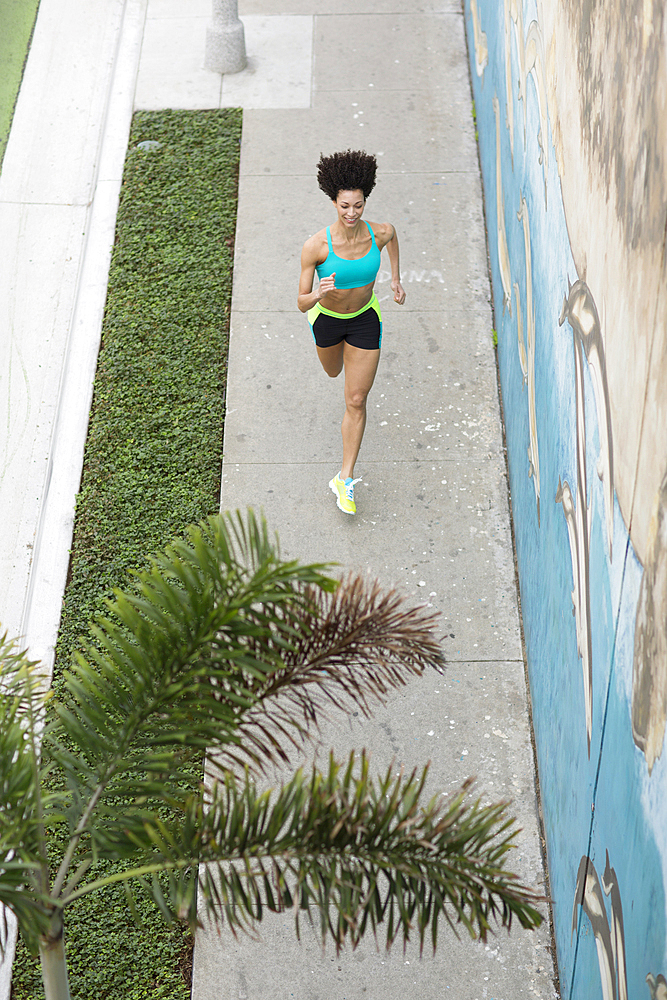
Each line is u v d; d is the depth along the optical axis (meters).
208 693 3.12
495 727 5.84
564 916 4.77
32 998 4.86
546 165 5.09
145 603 3.09
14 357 7.89
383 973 4.95
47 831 5.20
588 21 3.91
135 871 3.09
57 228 8.86
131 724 3.16
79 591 6.43
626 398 3.30
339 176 5.69
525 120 5.93
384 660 3.17
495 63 7.86
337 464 7.15
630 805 3.35
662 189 2.89
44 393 7.65
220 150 9.49
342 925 2.75
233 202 9.00
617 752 3.53
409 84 10.25
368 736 5.76
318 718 5.78
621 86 3.36
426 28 10.94
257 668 2.93
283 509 6.89
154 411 7.47
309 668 3.17
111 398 7.56
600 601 3.78
